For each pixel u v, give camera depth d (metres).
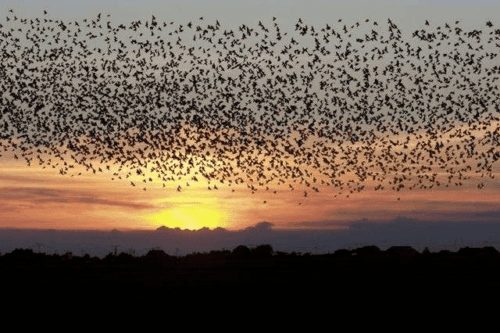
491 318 36.44
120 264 52.03
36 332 34.41
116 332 34.59
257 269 50.34
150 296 41.50
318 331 34.53
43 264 51.09
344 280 46.25
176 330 34.84
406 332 34.09
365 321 36.03
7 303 39.50
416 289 43.12
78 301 40.25
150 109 53.16
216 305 39.53
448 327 34.81
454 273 48.34
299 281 45.72
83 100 52.94
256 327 35.31
